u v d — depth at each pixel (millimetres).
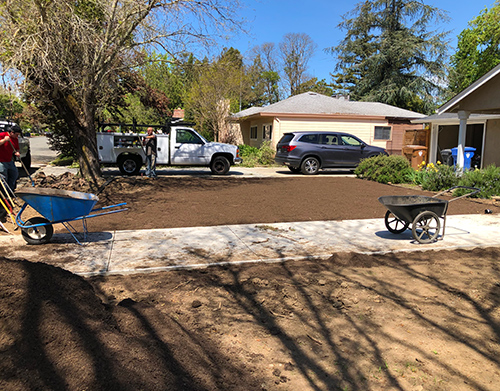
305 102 24078
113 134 14555
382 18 41656
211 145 15711
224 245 5906
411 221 6074
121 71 12000
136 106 23641
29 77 9695
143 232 6637
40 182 10234
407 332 3434
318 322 3586
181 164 15570
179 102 28656
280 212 8383
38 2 8695
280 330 3432
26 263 3131
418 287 4395
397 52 39562
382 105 26250
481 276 4719
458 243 6117
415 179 13102
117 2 9672
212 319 3584
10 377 2230
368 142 23094
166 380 2471
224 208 8703
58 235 6391
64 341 2516
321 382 2752
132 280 4461
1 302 2650
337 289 4285
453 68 38594
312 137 16906
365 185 12844
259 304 3922
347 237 6473
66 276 3236
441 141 20719
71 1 9531
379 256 5500
